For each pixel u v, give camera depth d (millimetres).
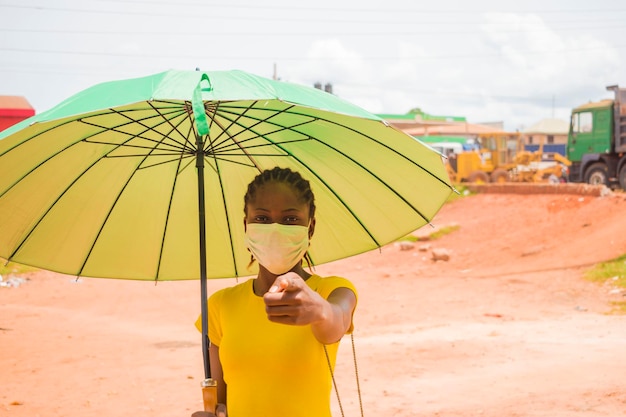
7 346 11883
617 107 31594
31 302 18172
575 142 33500
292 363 2377
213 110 2617
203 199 2766
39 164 2691
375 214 2879
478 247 25062
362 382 8984
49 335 13078
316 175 2857
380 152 2668
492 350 10680
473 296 17172
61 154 2717
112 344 12195
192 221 3029
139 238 3006
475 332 12500
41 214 2844
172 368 10156
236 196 3020
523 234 25328
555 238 23656
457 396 8047
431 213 2814
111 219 2961
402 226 2891
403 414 7391
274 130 2715
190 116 2664
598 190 28000
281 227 2311
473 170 43156
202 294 2660
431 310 15656
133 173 2902
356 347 11375
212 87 2115
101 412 7812
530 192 32500
